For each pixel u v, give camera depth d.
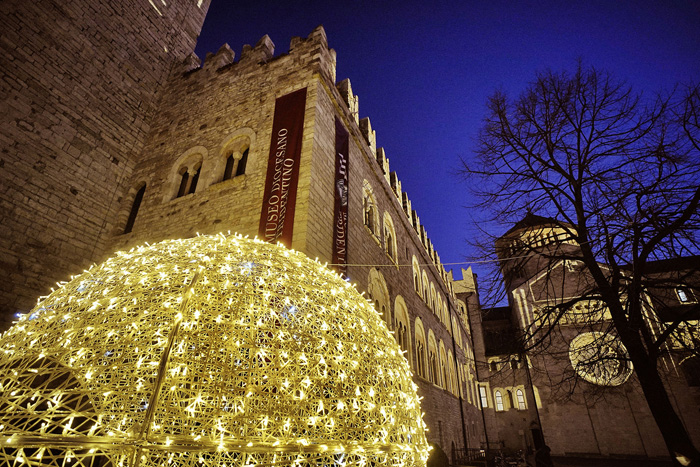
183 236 11.91
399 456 3.25
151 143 16.59
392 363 3.60
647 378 7.85
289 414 2.69
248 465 2.51
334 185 12.63
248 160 12.53
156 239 12.46
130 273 3.42
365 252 14.66
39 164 12.52
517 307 33.88
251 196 11.55
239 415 2.57
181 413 2.57
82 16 15.48
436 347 25.28
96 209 13.89
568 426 30.27
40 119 12.95
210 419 2.81
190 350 2.84
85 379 2.57
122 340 2.68
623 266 9.05
